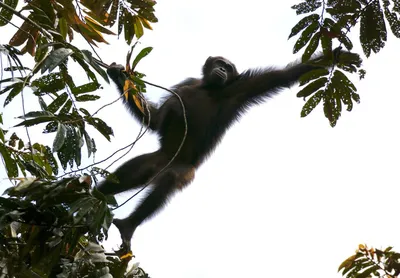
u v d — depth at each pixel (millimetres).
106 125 11047
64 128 10258
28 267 10234
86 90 11117
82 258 10422
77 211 9617
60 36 10969
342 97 11742
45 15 11961
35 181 10102
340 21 10406
